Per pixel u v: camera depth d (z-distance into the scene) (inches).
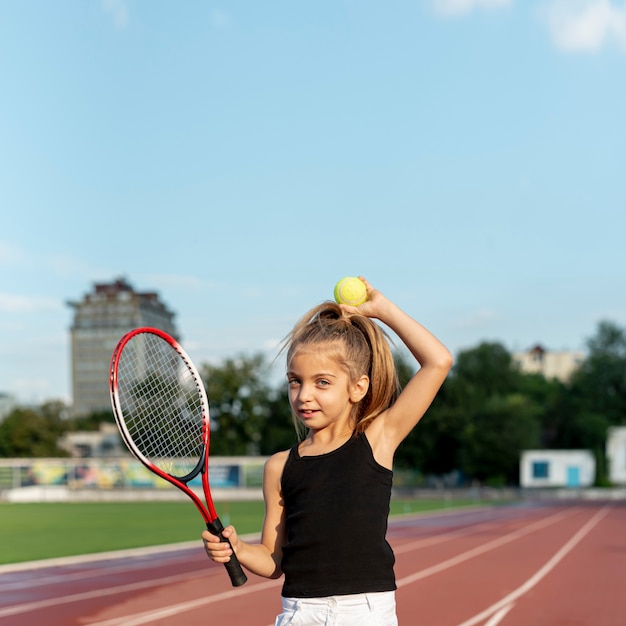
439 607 418.3
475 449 2775.6
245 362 3021.7
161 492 2208.4
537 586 499.2
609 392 3678.6
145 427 138.4
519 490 2652.6
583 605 425.1
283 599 110.2
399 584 509.0
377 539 108.1
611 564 624.7
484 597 452.8
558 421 3595.0
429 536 928.3
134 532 951.0
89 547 754.2
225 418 2979.8
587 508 1771.7
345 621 105.1
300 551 108.0
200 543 786.8
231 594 456.4
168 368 140.2
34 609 410.3
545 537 911.7
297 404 112.5
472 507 1796.3
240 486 2199.8
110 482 2257.6
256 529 949.2
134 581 514.9
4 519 1223.5
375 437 113.0
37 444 3090.6
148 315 5413.4
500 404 2834.6
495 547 778.8
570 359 5885.8
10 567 577.3
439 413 2851.9
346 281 120.0
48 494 2212.1
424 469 2938.0
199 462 133.2
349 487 108.7
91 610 406.0
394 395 116.9
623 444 3112.7
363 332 115.2
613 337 3759.8
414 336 115.0
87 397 7199.8
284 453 117.3
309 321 116.7
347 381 111.9
